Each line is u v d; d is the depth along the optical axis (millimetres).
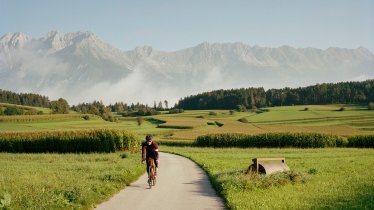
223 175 21438
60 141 57312
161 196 16984
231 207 14219
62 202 13898
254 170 21641
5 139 57969
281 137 70125
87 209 13992
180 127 132500
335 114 171125
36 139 57812
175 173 26703
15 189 16609
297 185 19484
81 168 27062
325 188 18594
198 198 16562
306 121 153875
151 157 19891
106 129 57906
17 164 32438
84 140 56969
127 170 24062
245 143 72812
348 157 40781
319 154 46719
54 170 26094
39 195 14820
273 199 15586
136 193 17750
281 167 22234
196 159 38562
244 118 168125
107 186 17922
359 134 71938
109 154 49156
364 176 23141
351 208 14000
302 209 13891
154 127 140625
